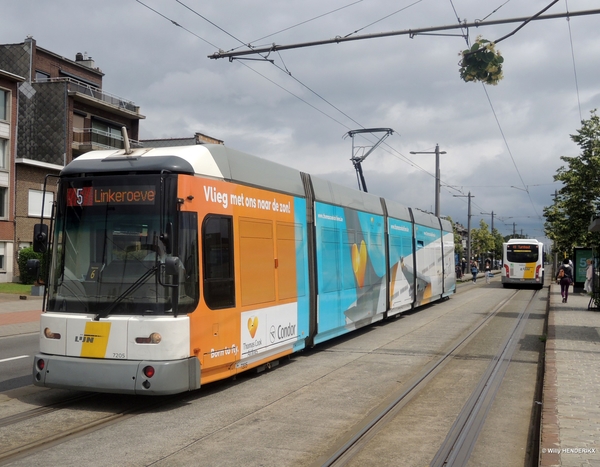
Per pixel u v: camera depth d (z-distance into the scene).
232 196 9.28
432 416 7.93
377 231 17.31
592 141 32.53
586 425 6.81
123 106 47.59
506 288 43.97
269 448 6.48
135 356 7.81
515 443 6.86
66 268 8.35
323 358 12.35
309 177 12.69
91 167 8.42
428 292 24.16
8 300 27.72
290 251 11.27
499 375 10.81
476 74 9.08
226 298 8.95
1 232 37.09
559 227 38.09
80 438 6.79
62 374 7.99
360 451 6.46
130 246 8.09
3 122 37.38
